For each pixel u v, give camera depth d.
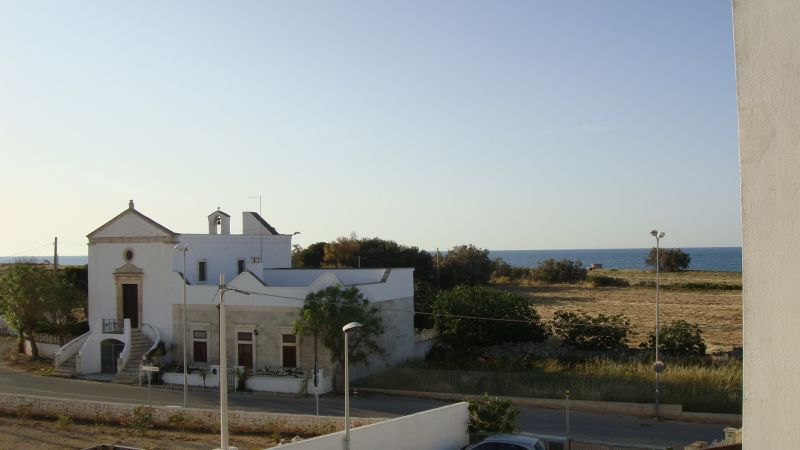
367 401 32.28
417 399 32.91
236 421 25.61
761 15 3.25
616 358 39.16
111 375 37.47
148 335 39.09
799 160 3.11
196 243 40.88
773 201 3.18
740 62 3.32
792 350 3.09
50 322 43.56
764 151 3.22
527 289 102.81
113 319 39.59
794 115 3.13
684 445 24.84
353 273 40.59
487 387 32.94
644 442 25.34
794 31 3.15
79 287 53.28
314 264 79.25
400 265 74.69
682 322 41.31
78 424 26.92
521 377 33.81
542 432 26.75
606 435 26.34
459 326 42.31
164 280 39.16
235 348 36.88
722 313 69.75
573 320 42.72
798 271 3.09
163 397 32.41
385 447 19.80
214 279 42.16
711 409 29.17
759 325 3.20
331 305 34.50
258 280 36.44
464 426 22.88
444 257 84.56
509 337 42.50
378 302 38.03
